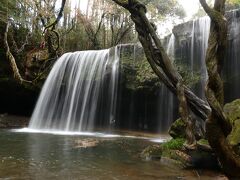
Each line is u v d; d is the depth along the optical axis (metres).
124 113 16.12
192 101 7.05
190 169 6.36
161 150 7.67
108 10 26.34
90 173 5.88
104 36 27.53
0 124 16.27
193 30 13.41
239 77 11.88
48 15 17.42
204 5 4.85
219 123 4.74
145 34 7.14
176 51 13.93
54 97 17.59
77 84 17.17
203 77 12.80
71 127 16.80
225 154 4.86
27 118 18.50
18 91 18.48
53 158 7.25
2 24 17.91
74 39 25.88
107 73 16.17
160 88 14.95
